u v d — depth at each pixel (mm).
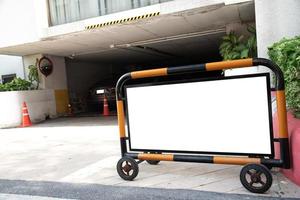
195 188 2672
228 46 6234
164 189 2699
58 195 2766
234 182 2750
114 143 5023
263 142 2531
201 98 2777
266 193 2430
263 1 4602
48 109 10352
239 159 2578
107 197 2629
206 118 2764
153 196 2564
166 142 2941
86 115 10742
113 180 3066
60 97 11016
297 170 2479
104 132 6336
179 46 10883
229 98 2656
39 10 7984
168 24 7289
